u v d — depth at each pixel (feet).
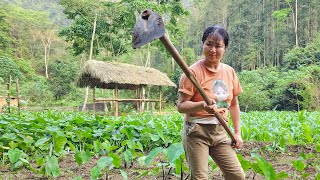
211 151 8.61
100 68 57.82
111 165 11.69
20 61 132.67
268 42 138.51
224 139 8.50
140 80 60.95
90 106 85.56
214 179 12.75
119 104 82.69
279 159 17.62
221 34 7.95
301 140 21.91
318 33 120.98
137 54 138.92
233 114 9.06
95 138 19.54
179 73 99.86
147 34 6.10
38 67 150.92
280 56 138.31
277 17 128.36
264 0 143.13
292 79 85.56
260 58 139.74
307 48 109.91
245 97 86.38
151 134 17.97
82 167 15.05
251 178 12.93
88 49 93.15
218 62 8.25
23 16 152.66
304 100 78.23
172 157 8.42
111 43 91.25
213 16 160.45
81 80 62.03
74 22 89.45
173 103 99.86
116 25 88.33
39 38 158.10
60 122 22.15
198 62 8.37
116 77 57.36
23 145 16.35
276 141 19.86
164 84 65.05
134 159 16.37
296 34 127.13
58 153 15.74
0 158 16.11
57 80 107.24
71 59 147.43
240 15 150.10
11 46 145.59
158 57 141.18
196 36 161.89
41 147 15.57
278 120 33.71
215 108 7.54
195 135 8.25
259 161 8.80
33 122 21.03
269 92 92.53
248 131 21.22
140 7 82.02
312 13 133.28
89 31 87.76
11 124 19.06
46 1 223.92
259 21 143.13
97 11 86.22
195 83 7.16
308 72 86.58
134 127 19.13
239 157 10.12
